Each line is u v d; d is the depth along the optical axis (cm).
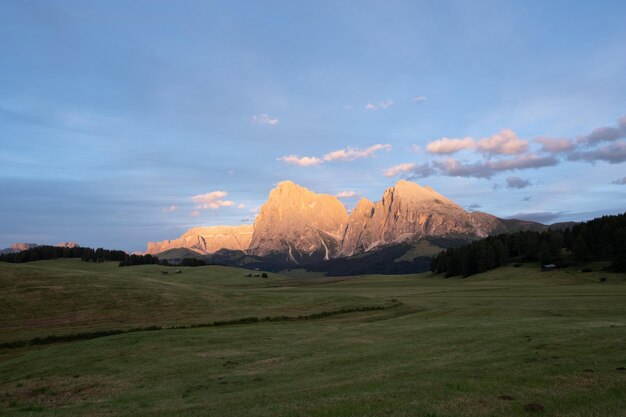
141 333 4656
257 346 4028
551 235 19938
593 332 3506
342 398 1886
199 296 8038
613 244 14988
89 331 5378
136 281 8644
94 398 2620
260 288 16612
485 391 1862
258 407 1869
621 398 1692
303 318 6706
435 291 12294
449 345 3475
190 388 2658
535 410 1581
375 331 4678
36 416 2189
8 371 3544
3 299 6625
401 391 1930
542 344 3056
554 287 12019
